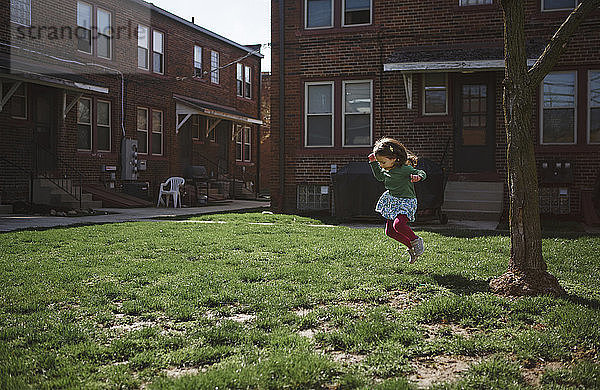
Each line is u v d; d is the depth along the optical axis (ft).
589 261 22.15
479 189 44.24
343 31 47.75
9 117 51.72
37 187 52.13
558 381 10.14
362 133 47.85
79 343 11.98
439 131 45.55
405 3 46.21
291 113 49.29
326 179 48.21
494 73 44.88
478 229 35.58
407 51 45.88
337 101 48.11
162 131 71.31
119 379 10.05
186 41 75.82
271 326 13.48
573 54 42.80
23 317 14.06
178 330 13.37
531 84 17.25
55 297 16.08
